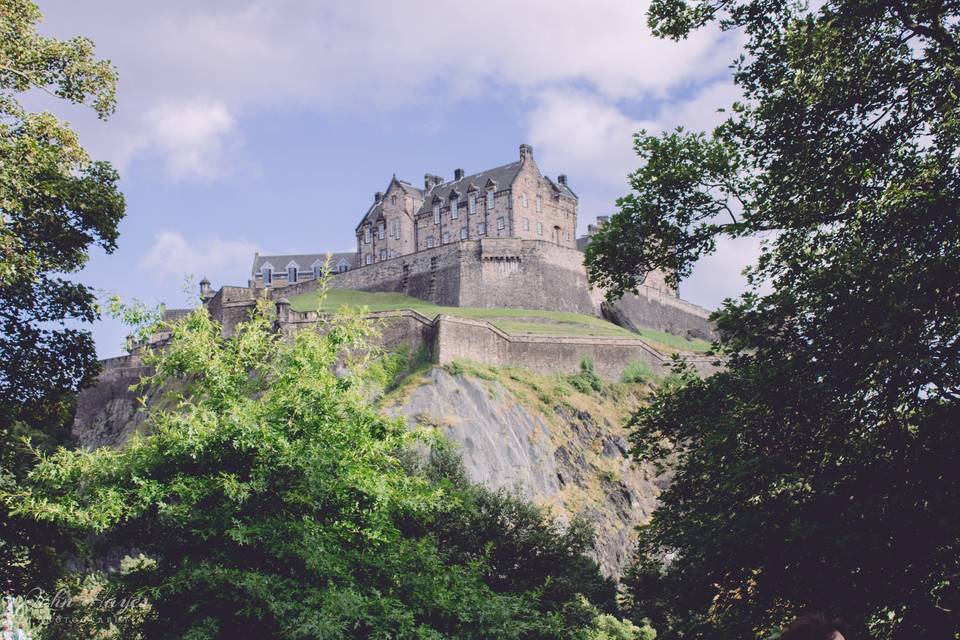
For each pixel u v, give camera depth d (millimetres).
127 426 103125
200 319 25734
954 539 17641
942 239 20344
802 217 23375
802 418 21172
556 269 115312
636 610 50156
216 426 22359
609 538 78562
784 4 24562
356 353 80562
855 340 19812
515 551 49156
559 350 98875
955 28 22344
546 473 82250
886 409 20375
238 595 20031
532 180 132125
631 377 102312
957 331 19391
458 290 111812
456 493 26672
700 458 22812
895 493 18578
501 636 21391
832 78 22828
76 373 32562
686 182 25516
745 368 23250
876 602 18359
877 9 22219
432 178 147750
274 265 163500
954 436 18328
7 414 31109
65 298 31422
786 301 21844
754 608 21266
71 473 22234
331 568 21250
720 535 21125
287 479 22516
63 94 30281
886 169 22812
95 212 31250
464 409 82312
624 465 87750
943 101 21766
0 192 26641
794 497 20688
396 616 20250
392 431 25172
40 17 29438
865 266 20266
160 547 22969
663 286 133625
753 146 24812
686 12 25141
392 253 140750
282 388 24688
